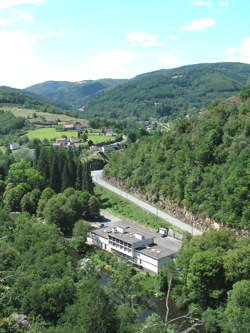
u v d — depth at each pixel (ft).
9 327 115.03
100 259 326.65
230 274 226.79
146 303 240.53
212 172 417.28
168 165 495.41
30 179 518.37
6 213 369.09
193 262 233.55
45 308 206.28
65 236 398.62
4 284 223.92
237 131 442.09
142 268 306.55
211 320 208.03
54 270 249.14
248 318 193.47
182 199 442.91
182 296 243.60
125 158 634.43
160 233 384.06
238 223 356.79
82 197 448.24
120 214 469.16
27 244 299.38
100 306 174.60
